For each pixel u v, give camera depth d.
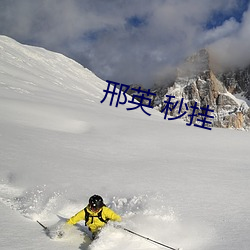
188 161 14.58
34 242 5.12
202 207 7.45
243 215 6.90
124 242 5.20
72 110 32.31
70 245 5.20
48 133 19.34
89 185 9.27
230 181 10.48
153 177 10.71
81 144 17.17
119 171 11.46
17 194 8.09
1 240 5.03
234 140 23.08
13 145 14.42
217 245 5.23
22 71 70.62
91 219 5.50
